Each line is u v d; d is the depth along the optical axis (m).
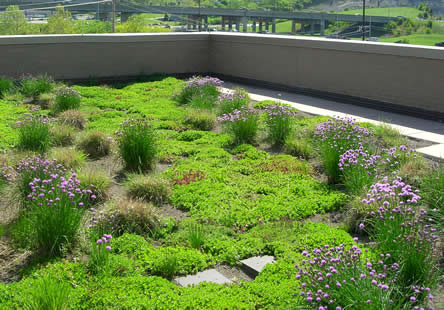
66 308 3.06
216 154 6.29
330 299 2.87
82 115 7.71
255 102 9.57
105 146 6.40
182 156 6.43
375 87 8.95
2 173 4.96
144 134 5.84
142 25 40.28
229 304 3.15
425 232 3.47
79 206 4.47
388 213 3.85
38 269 3.60
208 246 4.04
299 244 3.98
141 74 12.39
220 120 7.38
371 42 9.02
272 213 4.63
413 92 8.30
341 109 8.90
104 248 3.63
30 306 3.01
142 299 3.19
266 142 6.98
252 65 11.78
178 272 3.67
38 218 3.88
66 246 3.89
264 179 5.51
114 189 5.24
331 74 9.78
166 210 4.81
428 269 3.28
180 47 12.81
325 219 4.59
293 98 10.01
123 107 8.99
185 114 8.13
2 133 6.87
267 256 3.91
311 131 6.88
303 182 5.38
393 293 3.09
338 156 5.34
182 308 3.10
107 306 3.12
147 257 3.78
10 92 9.85
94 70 11.91
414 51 8.10
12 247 3.96
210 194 5.05
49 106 8.85
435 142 6.66
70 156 5.71
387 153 5.57
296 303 3.06
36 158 4.82
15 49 10.96
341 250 3.21
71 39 11.46
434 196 4.56
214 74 13.12
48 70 11.41
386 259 3.30
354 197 4.76
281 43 10.76
